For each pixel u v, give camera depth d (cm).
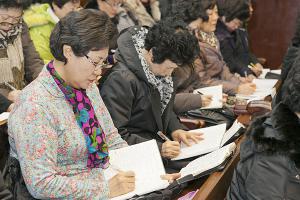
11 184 159
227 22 383
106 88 217
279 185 144
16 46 260
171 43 204
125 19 377
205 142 227
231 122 280
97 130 164
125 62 221
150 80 220
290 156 142
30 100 146
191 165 203
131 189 167
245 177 156
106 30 145
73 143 155
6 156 182
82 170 163
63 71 151
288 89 148
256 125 155
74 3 291
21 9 237
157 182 173
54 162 150
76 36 141
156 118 229
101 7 321
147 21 420
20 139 145
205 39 332
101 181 164
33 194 148
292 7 486
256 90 336
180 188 193
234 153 213
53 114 149
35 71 276
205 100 282
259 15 501
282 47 502
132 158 187
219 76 349
